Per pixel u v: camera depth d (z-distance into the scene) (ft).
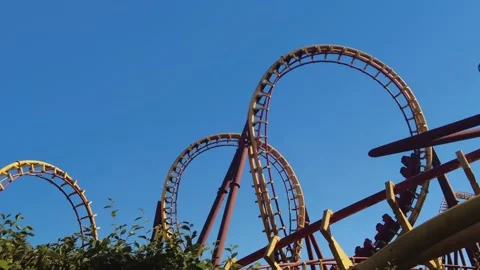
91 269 37.99
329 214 89.40
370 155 116.98
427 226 77.92
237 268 39.65
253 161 138.82
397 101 151.74
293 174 170.50
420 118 146.92
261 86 144.25
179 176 182.09
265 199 132.98
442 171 89.15
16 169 146.10
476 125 103.81
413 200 136.56
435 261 89.86
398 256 80.28
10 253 36.76
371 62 150.00
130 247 38.47
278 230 130.00
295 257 151.43
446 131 106.73
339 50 148.87
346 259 86.94
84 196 162.61
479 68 109.50
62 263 38.17
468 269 122.21
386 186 86.69
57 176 157.99
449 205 127.13
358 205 89.35
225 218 140.97
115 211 39.34
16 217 39.45
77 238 40.55
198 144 182.60
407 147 112.06
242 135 151.64
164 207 176.96
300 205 165.99
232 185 145.89
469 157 90.48
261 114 144.05
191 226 39.32
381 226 135.64
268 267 93.66
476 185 85.87
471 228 80.28
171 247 38.06
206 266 37.86
